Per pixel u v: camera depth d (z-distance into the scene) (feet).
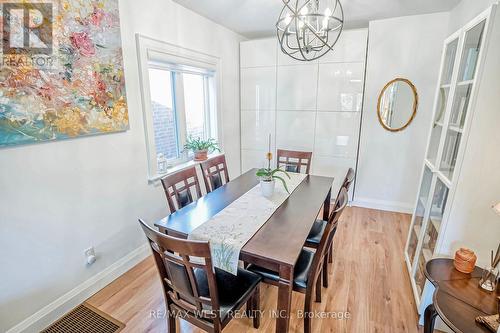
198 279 5.05
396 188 11.52
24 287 5.37
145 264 7.96
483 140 4.70
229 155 13.00
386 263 7.90
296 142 12.66
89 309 6.25
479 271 4.87
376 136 11.31
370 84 10.93
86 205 6.42
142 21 7.42
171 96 9.77
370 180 11.85
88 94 6.09
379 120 11.08
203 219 5.66
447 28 9.55
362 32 10.49
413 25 9.92
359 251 8.55
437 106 6.98
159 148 9.50
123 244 7.54
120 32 6.77
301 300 6.52
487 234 5.05
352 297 6.56
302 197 6.85
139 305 6.37
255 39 13.17
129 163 7.47
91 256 6.61
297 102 12.17
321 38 5.29
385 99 10.82
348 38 10.71
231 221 5.55
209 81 11.37
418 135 10.72
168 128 9.81
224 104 12.11
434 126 7.11
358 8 9.13
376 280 7.17
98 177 6.64
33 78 5.04
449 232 5.29
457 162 4.96
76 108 5.87
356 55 10.76
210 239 4.88
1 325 5.11
